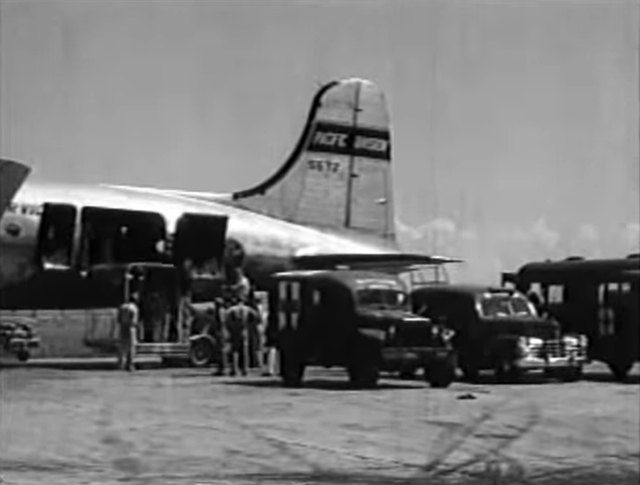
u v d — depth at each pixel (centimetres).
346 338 2339
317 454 1349
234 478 1184
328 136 3897
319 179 3884
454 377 2411
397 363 2312
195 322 3228
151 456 1320
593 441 1493
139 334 3170
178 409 1845
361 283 2381
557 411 1856
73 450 1366
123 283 3278
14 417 1711
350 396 2111
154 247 3378
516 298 2670
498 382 2588
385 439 1491
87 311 3481
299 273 2520
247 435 1520
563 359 2633
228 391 2225
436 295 2689
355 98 3962
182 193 3541
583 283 2866
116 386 2345
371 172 3975
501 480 1213
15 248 3219
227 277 3488
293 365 2428
